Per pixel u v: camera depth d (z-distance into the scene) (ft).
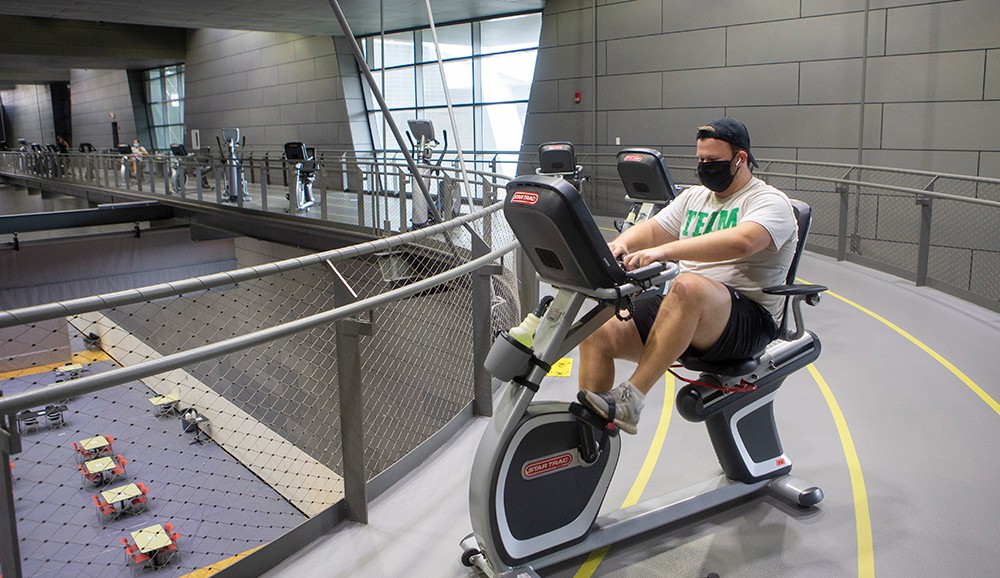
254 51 60.70
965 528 8.07
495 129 44.06
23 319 5.34
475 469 6.68
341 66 51.60
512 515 6.79
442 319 14.49
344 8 39.52
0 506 5.63
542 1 38.55
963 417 11.35
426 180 29.04
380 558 7.72
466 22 44.01
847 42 28.43
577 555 7.38
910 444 10.38
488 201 18.89
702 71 33.42
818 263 25.26
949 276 25.48
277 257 45.37
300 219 33.81
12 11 39.93
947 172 26.00
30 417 24.47
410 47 48.11
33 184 74.38
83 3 37.47
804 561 7.45
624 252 7.67
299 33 50.06
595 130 38.19
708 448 10.23
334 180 41.75
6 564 5.72
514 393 6.64
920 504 8.63
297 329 6.98
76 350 36.01
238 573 7.35
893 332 16.20
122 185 56.54
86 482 24.27
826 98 29.32
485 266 11.31
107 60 69.82
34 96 115.65
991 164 24.93
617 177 37.52
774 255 7.49
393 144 51.93
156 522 22.25
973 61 25.11
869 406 11.87
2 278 42.93
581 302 6.56
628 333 7.57
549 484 6.98
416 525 8.41
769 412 8.61
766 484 8.73
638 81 35.99
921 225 20.65
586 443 7.03
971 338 15.64
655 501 8.10
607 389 7.55
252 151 61.82
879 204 27.61
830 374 13.50
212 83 67.97
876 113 27.81
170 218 48.49
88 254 45.24
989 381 12.96
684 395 7.67
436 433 10.63
